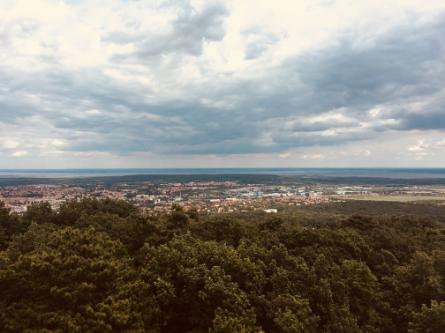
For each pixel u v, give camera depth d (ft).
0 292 43.11
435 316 56.29
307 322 50.70
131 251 70.44
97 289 47.96
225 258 59.57
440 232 108.58
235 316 47.14
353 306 66.23
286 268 65.92
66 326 39.34
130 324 43.34
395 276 75.97
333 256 80.94
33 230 71.51
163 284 50.52
